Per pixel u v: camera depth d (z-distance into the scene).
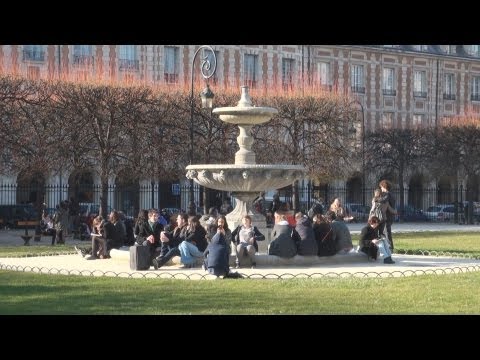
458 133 61.75
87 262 22.48
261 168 21.83
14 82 41.97
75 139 41.66
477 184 64.56
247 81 62.16
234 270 19.73
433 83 77.44
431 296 15.36
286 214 23.17
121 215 25.72
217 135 46.84
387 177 64.44
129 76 49.31
